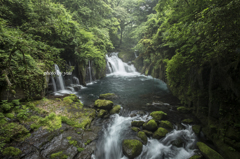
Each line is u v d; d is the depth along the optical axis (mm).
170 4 8969
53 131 5258
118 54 25328
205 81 6465
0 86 5430
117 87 13422
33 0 8852
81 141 5066
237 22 3350
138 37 23266
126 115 7574
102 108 7914
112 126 6441
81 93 11367
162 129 5859
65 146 4664
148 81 16016
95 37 16266
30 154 4062
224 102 4945
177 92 10133
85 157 4387
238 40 3783
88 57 13812
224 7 3182
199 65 6895
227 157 4238
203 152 4617
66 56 11766
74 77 13211
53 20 8430
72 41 11125
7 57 5414
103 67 18500
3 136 4285
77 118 6551
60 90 10898
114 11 23141
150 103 9234
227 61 4863
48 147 4484
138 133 5754
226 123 4695
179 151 5004
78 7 15617
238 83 4312
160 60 15086
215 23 3744
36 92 6980
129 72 23156
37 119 5555
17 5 8086
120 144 5332
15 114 5348
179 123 6617
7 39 5398
